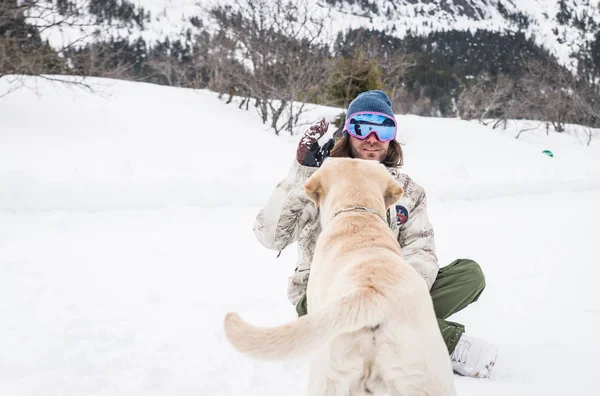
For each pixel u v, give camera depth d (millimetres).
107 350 3162
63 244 5438
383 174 2387
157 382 2781
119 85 17016
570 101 29000
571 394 2607
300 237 2766
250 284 4594
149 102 15516
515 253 5891
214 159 10844
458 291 2729
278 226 2705
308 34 19047
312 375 1818
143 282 4484
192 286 4457
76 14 14055
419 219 2680
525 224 7402
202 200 7480
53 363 2953
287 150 13047
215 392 2693
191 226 6465
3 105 12797
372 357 1707
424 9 157125
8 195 6543
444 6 161875
